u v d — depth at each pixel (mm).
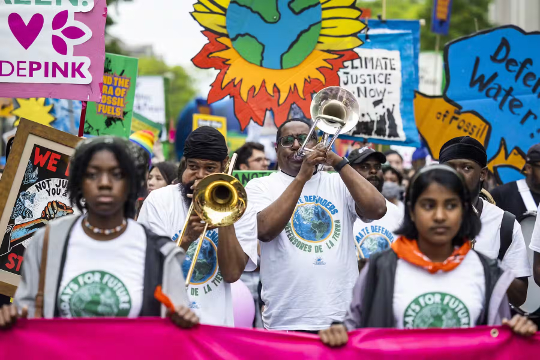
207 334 3312
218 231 4090
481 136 6859
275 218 4465
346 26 5922
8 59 4961
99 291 3127
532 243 4715
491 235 4656
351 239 4801
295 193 4488
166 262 3189
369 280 3328
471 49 6883
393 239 5602
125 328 3168
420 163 10117
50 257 3127
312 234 4664
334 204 4762
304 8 5895
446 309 3254
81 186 3141
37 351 3127
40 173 4496
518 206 5895
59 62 4977
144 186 3379
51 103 7719
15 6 4949
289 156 4812
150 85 10453
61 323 3125
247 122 5871
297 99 5902
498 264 3340
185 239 4055
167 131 10461
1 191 4387
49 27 4973
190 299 4180
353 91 6590
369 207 4598
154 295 3182
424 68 13375
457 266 3287
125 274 3156
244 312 5352
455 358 3279
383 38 6652
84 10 4973
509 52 6863
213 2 5832
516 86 6863
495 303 3264
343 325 3363
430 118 6863
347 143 10445
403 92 6637
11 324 3117
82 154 3119
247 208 4336
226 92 5855
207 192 3879
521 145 6852
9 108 8789
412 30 6695
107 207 3094
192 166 4328
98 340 3156
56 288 3113
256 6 5859
